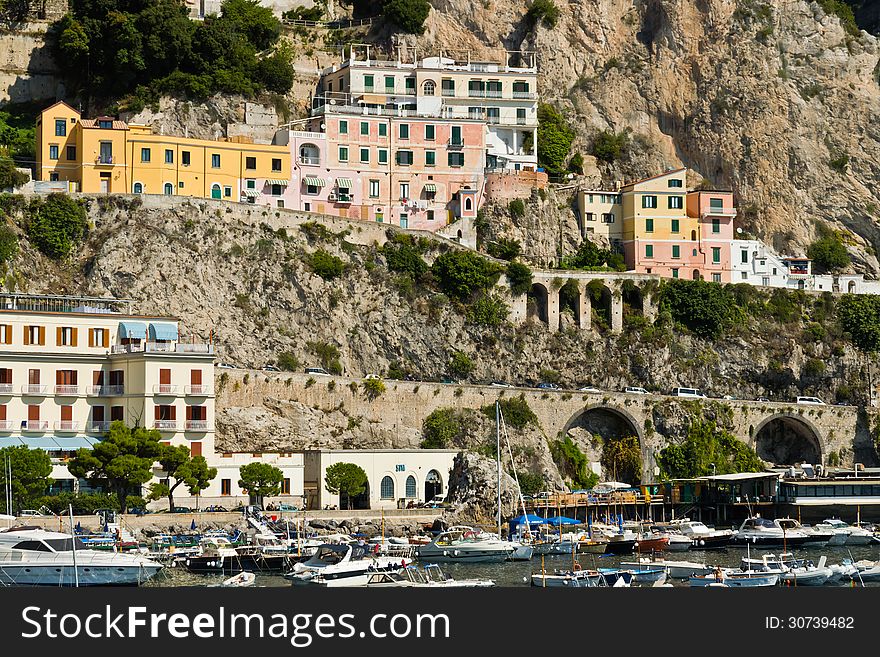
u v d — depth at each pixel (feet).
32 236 641.81
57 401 553.64
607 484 650.02
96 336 564.30
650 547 530.68
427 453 605.73
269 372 612.70
